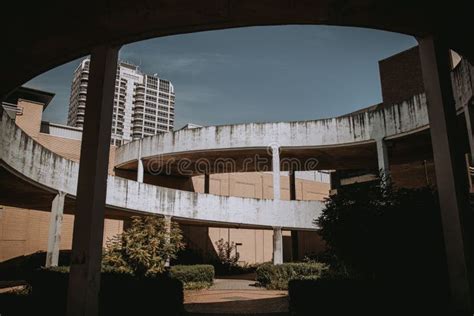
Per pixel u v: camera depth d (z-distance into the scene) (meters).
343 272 10.70
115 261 13.12
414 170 25.28
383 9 7.78
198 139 24.50
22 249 24.48
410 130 19.02
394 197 9.65
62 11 7.45
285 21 8.07
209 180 32.56
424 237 8.59
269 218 23.48
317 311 9.34
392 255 8.77
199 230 32.41
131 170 29.31
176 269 18.41
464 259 7.40
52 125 27.14
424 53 8.71
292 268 18.77
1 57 8.59
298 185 40.03
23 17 7.50
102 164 8.22
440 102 8.30
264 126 23.77
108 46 8.54
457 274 7.46
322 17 7.99
